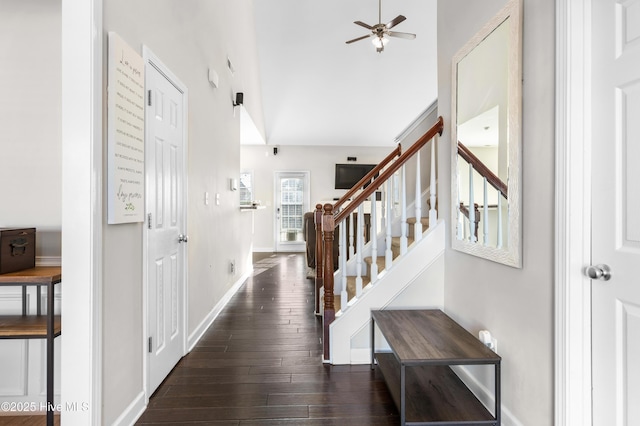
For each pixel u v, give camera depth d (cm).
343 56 654
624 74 119
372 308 255
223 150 399
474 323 207
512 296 168
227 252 421
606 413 128
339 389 219
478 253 198
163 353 230
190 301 286
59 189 203
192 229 291
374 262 265
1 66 202
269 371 243
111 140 163
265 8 577
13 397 198
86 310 152
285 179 891
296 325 337
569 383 133
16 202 202
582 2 132
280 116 793
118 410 174
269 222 884
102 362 160
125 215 175
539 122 148
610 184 125
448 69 248
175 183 253
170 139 244
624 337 121
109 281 167
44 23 203
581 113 132
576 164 133
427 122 359
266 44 634
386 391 216
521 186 160
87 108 152
